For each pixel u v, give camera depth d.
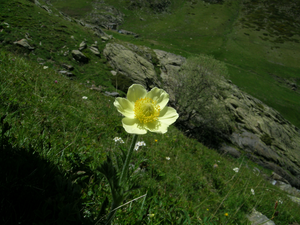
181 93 24.89
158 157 5.36
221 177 6.84
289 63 58.09
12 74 4.94
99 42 28.42
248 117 32.41
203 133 25.08
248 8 89.31
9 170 1.84
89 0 71.00
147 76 26.86
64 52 22.02
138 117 1.78
